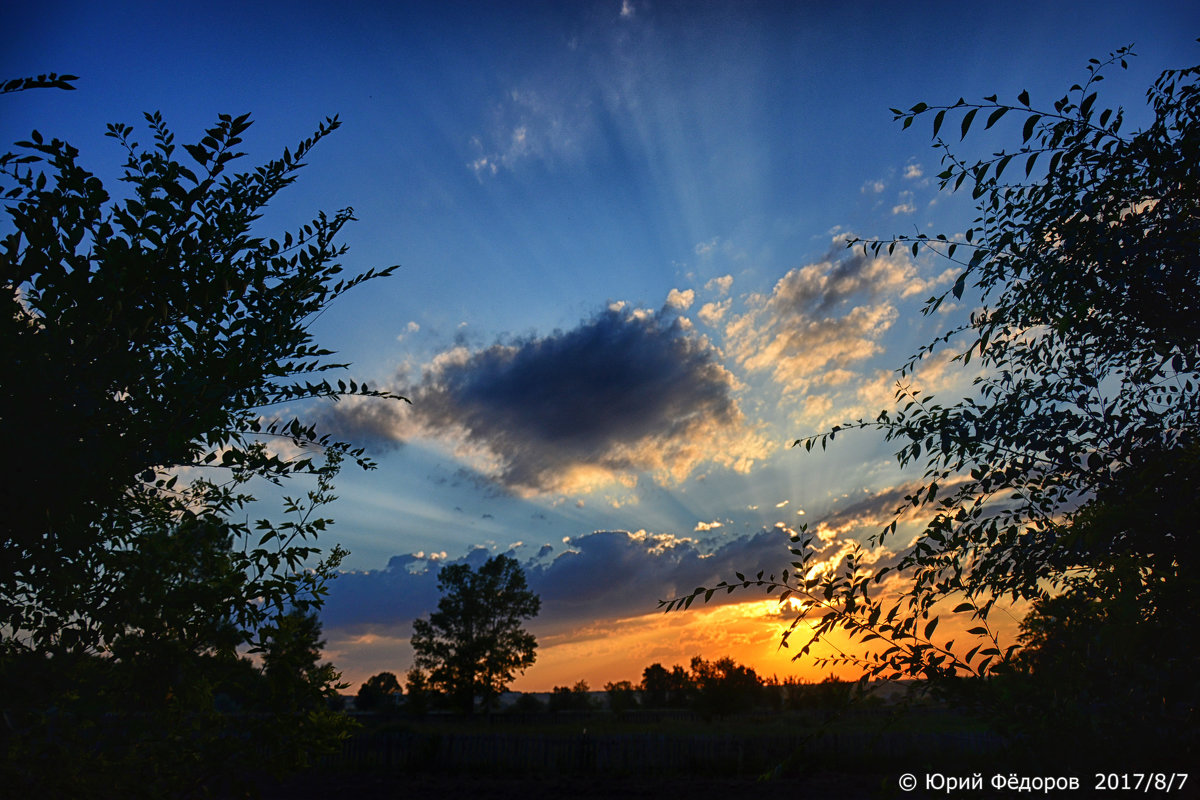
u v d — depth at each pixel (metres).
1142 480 2.21
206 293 2.33
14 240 2.03
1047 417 2.67
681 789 19.66
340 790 19.94
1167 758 1.79
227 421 2.53
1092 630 2.08
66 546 2.12
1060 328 2.60
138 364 2.10
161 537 2.63
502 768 23.94
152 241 2.31
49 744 2.07
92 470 1.97
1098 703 2.05
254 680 2.80
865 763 20.47
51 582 2.16
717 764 22.61
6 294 1.95
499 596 61.66
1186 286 2.32
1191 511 1.99
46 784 2.00
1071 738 1.94
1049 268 2.58
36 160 2.17
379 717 36.97
